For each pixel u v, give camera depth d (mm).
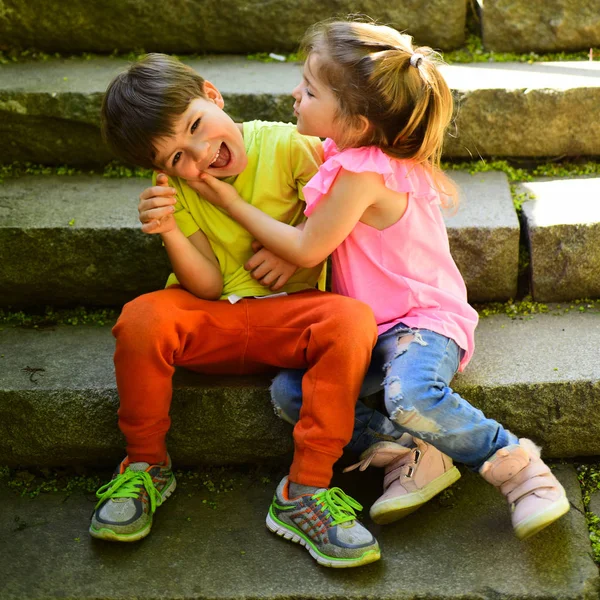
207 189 1867
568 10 2641
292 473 1814
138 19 2727
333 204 1793
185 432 1967
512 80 2453
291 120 2447
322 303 1841
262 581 1711
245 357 1927
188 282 1915
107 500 1814
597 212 2207
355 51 1737
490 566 1721
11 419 1979
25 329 2250
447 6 2674
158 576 1731
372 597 1667
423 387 1747
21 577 1735
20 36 2752
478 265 2195
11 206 2326
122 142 1803
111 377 2010
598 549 1752
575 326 2135
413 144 1812
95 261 2236
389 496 1802
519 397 1917
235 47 2793
